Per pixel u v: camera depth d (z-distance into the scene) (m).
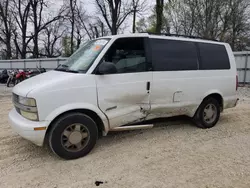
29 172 3.29
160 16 14.95
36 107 3.32
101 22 29.44
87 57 3.98
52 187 2.93
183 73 4.60
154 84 4.25
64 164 3.52
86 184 2.99
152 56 4.27
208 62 4.98
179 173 3.24
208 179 3.09
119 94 3.92
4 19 30.86
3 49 33.12
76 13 30.53
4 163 3.54
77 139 3.66
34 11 30.61
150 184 2.98
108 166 3.45
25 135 3.35
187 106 4.76
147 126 4.35
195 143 4.32
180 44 4.64
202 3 23.34
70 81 3.54
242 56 13.30
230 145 4.24
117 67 3.92
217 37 24.19
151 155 3.81
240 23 24.42
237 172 3.27
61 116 3.54
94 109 3.72
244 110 6.93
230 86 5.34
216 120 5.29
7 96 9.80
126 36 4.07
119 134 4.76
